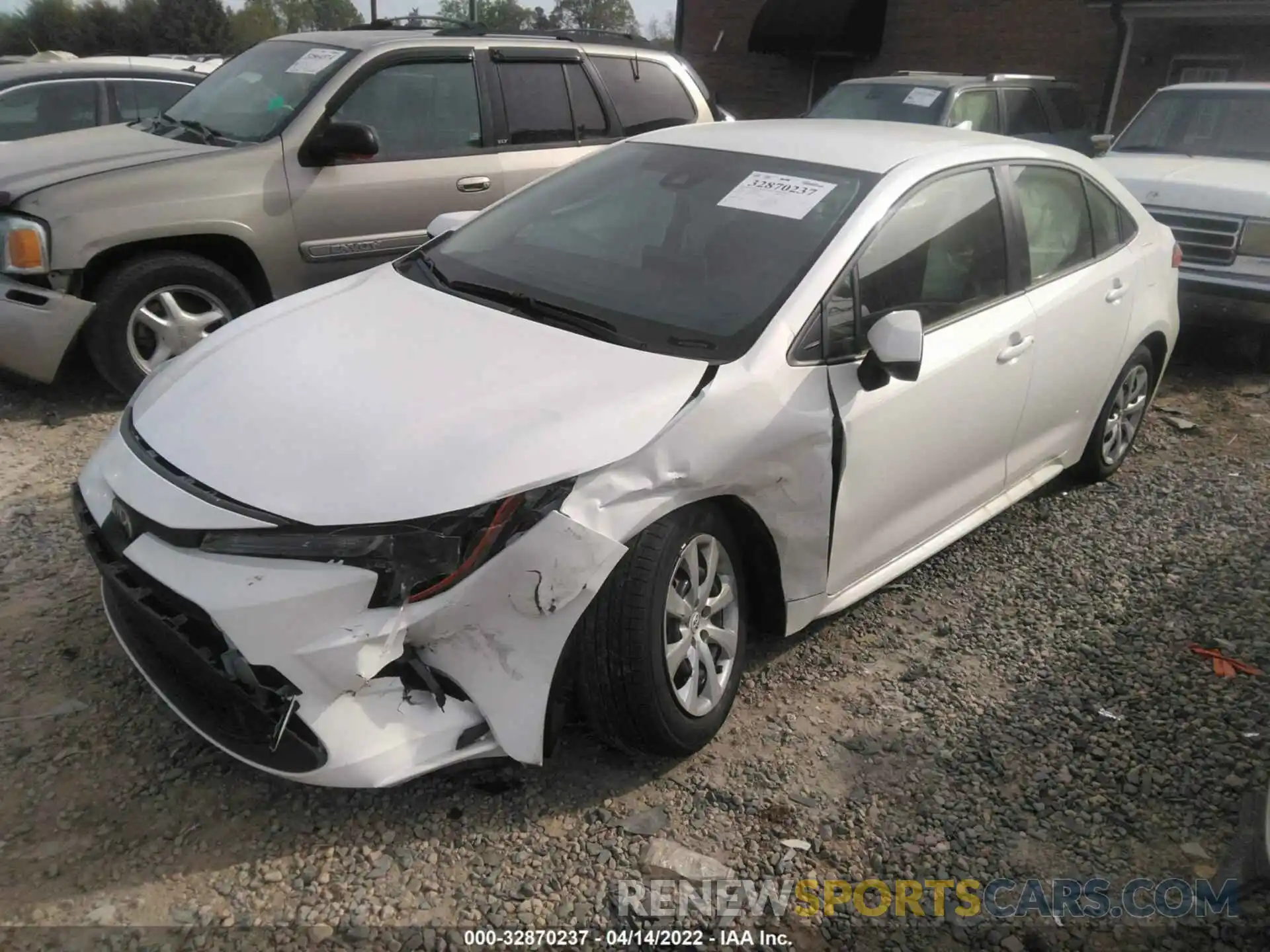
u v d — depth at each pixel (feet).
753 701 11.16
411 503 8.07
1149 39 52.42
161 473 8.81
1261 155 25.96
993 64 58.70
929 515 12.60
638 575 8.91
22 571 12.63
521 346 10.11
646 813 9.46
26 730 9.92
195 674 8.42
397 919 8.25
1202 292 22.94
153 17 148.36
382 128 19.69
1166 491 17.22
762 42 65.05
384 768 8.29
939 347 11.82
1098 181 15.49
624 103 23.12
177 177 17.47
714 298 10.68
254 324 11.30
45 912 8.07
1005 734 10.87
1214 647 12.61
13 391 18.71
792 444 9.96
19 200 16.38
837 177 11.83
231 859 8.69
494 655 8.50
